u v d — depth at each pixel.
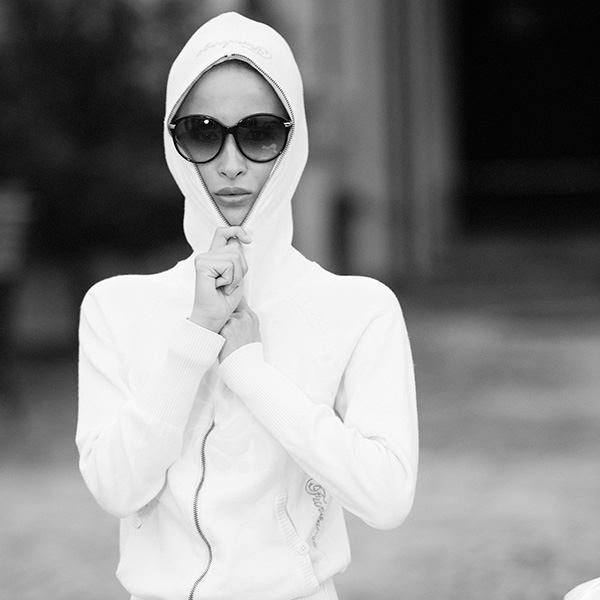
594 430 15.09
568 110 49.50
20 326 21.16
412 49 31.94
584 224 42.41
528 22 49.44
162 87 19.72
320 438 4.47
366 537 11.17
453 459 13.89
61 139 19.38
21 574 10.23
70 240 20.17
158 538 4.72
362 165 29.19
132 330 4.83
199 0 20.02
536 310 25.67
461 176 47.72
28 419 16.50
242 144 4.65
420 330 23.73
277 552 4.61
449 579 9.89
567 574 9.93
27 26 19.62
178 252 21.09
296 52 21.52
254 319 4.63
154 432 4.48
